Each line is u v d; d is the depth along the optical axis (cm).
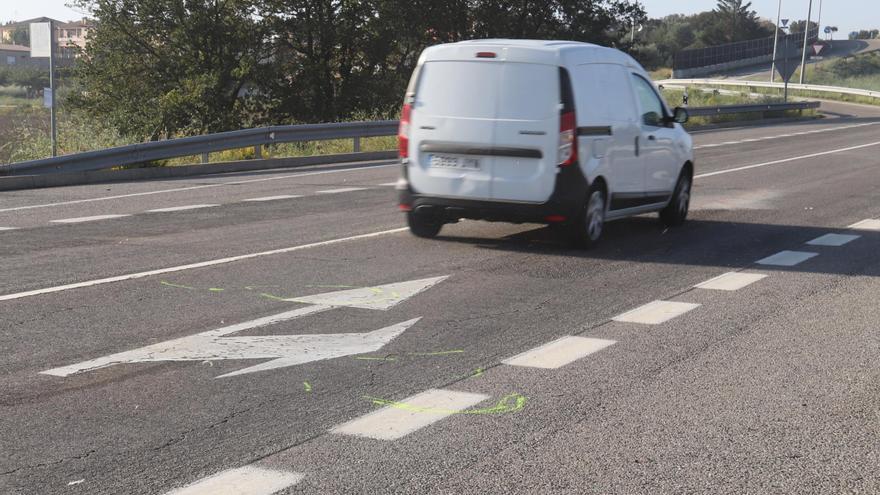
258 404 527
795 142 3044
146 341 658
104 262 953
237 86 4522
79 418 502
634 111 1143
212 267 931
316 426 492
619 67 1130
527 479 423
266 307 765
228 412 513
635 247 1089
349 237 1128
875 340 680
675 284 878
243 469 434
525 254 1033
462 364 610
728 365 612
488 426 494
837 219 1329
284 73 4731
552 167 1009
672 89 8288
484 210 1034
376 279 883
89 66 4388
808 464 445
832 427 497
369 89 4775
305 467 437
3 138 2741
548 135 1008
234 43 4462
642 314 755
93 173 1869
